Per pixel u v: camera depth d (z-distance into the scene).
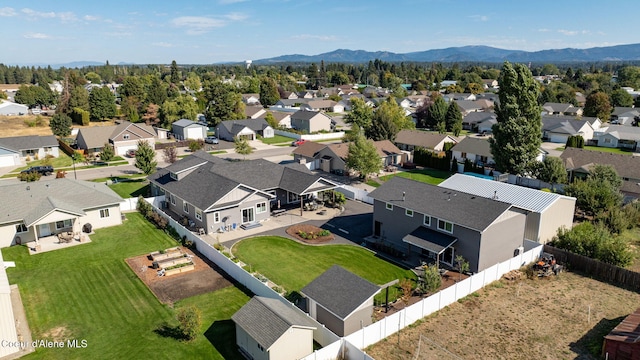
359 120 91.06
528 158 55.69
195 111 107.62
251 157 74.44
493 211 32.19
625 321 24.05
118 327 24.66
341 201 47.75
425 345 23.36
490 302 28.02
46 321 25.27
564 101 145.88
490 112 111.81
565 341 23.95
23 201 38.22
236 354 22.38
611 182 49.50
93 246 36.41
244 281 29.47
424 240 33.16
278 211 46.16
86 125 106.44
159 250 35.41
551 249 34.47
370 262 34.09
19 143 70.50
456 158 69.38
